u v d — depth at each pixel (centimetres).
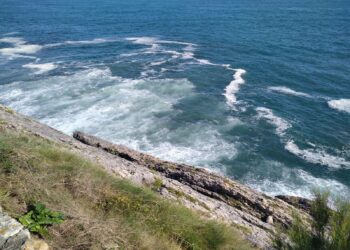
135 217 682
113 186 770
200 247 711
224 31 7575
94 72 4244
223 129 2923
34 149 770
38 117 2862
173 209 768
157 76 4181
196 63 4912
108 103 3206
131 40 6669
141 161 1516
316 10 11162
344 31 7425
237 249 761
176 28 8050
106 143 1645
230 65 4856
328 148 2764
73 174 730
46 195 605
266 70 4656
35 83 3741
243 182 2320
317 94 3866
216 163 2466
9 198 559
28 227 505
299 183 2342
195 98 3512
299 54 5547
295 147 2752
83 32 7506
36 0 14650
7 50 5522
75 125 2762
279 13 10588
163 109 3158
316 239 702
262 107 3434
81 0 14950
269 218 1244
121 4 13588
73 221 564
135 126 2819
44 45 6038
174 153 2512
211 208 1103
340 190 2277
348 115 3353
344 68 4812
